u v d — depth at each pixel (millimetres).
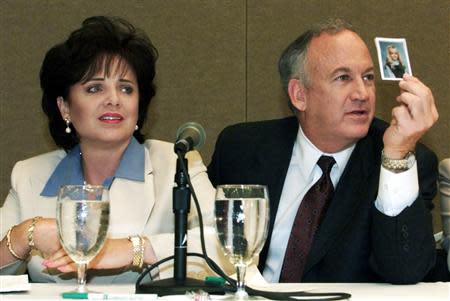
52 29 7336
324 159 4719
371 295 3031
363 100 4531
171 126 7391
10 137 7293
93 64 4383
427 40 7656
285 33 7473
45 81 4582
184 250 3127
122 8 7391
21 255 3752
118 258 3656
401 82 3814
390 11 7598
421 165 4469
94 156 4523
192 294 2811
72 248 2891
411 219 3783
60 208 2893
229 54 7445
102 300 2717
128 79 4453
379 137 4699
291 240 4547
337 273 4262
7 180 7273
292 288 3275
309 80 4703
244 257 2764
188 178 3143
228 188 2803
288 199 4805
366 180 4461
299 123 4906
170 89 7406
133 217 4336
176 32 7426
